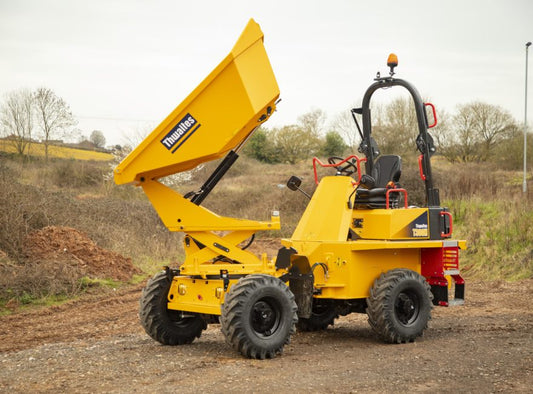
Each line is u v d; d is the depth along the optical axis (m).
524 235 15.20
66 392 5.45
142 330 8.76
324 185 8.26
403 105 35.25
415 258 8.57
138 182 7.31
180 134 7.15
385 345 7.72
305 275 7.59
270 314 6.85
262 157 54.34
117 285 12.53
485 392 5.34
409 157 33.03
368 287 7.98
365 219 8.39
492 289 12.68
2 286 10.83
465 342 7.70
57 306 10.53
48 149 36.38
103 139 50.44
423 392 5.37
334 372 6.12
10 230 12.60
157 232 18.16
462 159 39.50
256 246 20.98
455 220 18.12
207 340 8.03
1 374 6.17
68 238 13.38
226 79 7.07
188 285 7.38
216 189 30.03
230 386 5.58
